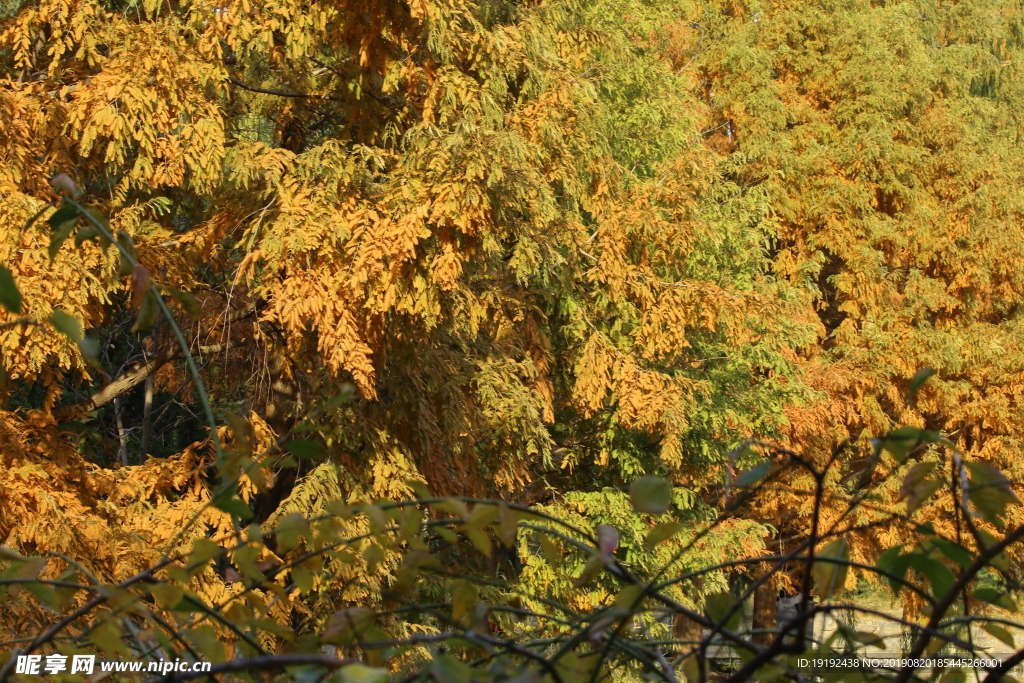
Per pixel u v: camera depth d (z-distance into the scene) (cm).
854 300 1788
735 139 1912
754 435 1480
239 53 892
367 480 1006
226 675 163
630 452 1426
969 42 2231
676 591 1204
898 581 141
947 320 1859
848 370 1705
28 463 788
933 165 1909
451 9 906
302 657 130
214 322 1020
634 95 1448
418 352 995
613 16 1349
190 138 822
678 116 1509
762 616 1570
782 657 148
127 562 721
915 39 1961
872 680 143
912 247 1853
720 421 1398
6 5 1312
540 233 1091
